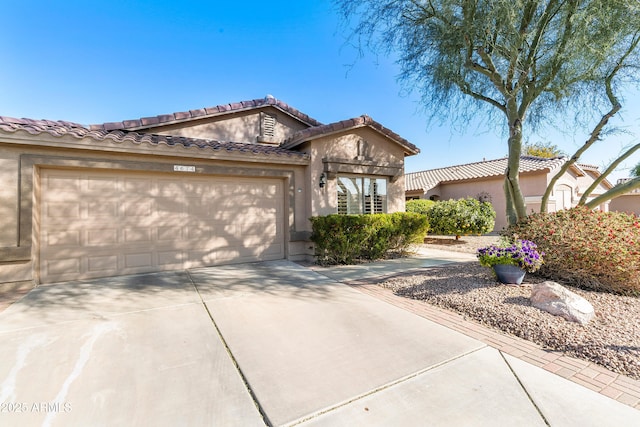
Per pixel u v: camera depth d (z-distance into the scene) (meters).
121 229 7.57
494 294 5.40
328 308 5.25
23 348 3.70
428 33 7.40
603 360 3.38
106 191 7.40
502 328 4.34
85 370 3.21
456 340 4.01
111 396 2.77
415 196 23.83
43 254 6.75
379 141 11.25
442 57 7.32
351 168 10.39
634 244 5.50
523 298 5.09
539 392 2.87
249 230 9.32
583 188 23.14
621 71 7.14
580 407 2.65
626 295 5.45
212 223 8.75
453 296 5.48
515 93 7.00
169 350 3.69
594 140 6.88
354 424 2.45
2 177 6.18
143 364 3.36
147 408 2.62
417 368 3.30
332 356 3.57
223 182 8.92
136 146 7.24
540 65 7.05
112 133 7.55
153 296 5.88
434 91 7.96
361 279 7.33
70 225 7.02
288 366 3.34
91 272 7.23
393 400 2.75
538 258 5.88
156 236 7.99
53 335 4.08
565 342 3.75
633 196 25.67
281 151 9.52
